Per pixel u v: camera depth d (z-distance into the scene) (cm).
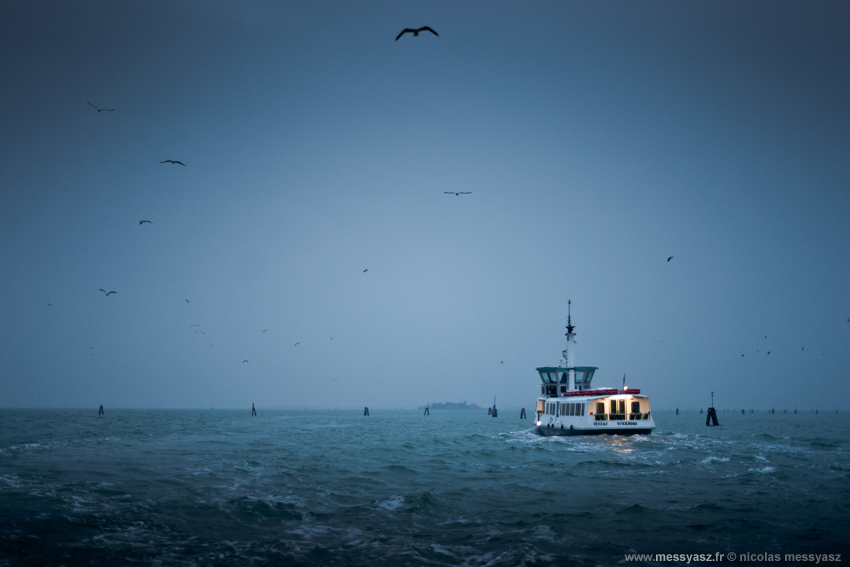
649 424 5662
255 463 3784
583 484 3000
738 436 7062
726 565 1630
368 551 1744
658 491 2784
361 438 6600
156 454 4366
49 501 2350
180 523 2056
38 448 4809
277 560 1648
